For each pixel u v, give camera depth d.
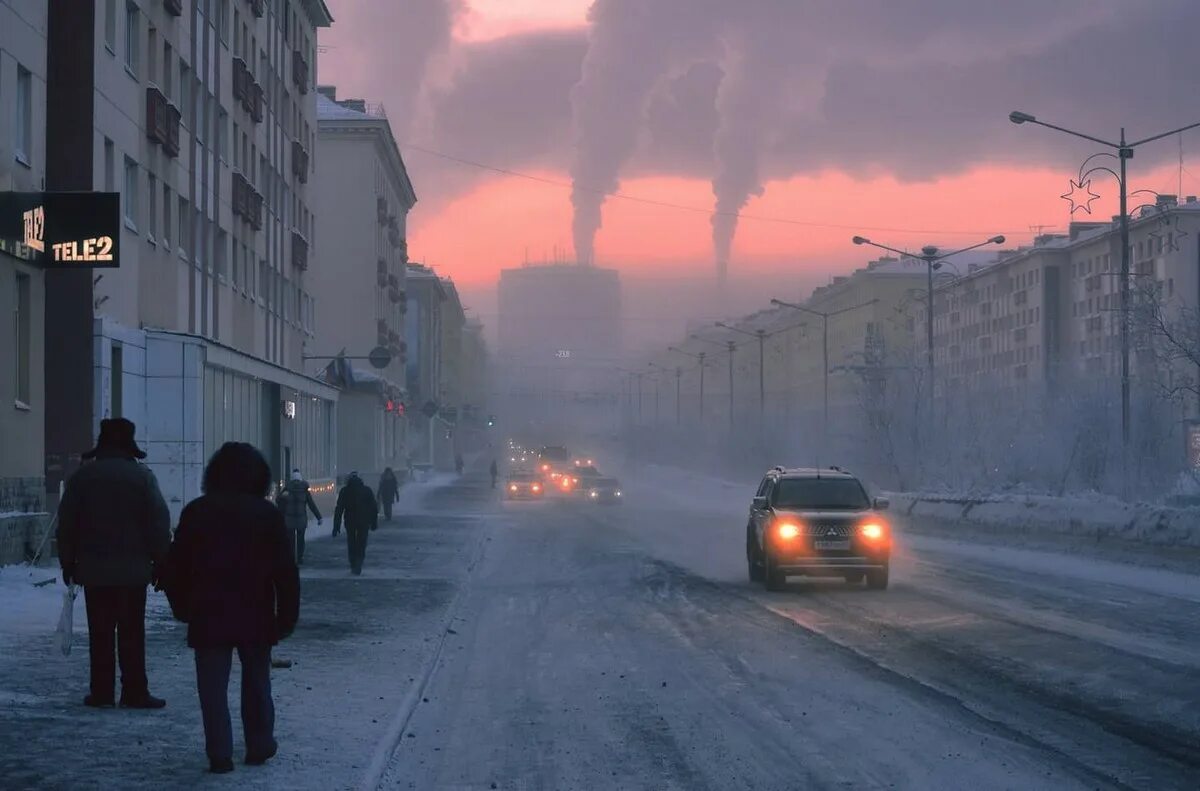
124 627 11.37
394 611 21.06
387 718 11.64
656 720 11.79
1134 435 44.75
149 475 11.38
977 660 15.18
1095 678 13.80
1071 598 22.36
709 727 11.41
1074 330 106.69
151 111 34.66
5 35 23.75
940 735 10.88
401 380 111.75
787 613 20.66
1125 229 39.28
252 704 9.33
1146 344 40.47
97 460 11.34
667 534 44.66
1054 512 34.56
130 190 33.69
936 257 57.53
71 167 29.03
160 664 14.23
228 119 45.69
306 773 9.16
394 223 103.06
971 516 39.78
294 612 9.05
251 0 49.88
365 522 28.41
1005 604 21.45
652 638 17.81
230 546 8.89
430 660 15.56
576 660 15.83
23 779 8.71
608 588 25.55
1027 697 12.69
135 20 33.97
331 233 91.12
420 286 136.12
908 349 63.94
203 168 41.72
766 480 27.14
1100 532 31.58
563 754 10.38
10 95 24.02
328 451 65.31
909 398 59.12
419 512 61.38
